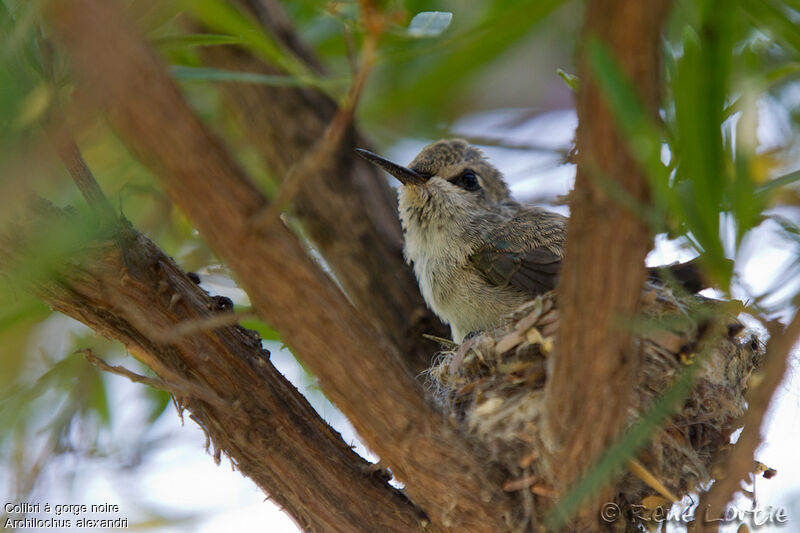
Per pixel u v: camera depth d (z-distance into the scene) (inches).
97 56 154.3
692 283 282.0
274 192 359.3
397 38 251.3
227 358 244.7
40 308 283.3
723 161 175.2
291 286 195.5
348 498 257.0
